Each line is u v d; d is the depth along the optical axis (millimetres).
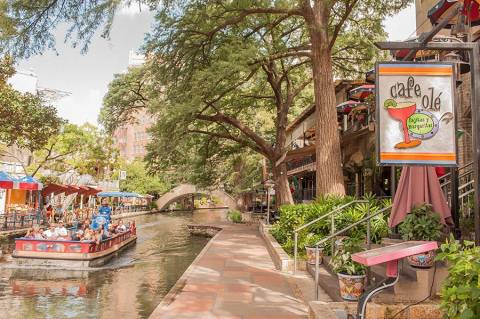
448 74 5883
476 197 5270
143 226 39062
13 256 15945
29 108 23125
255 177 44125
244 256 14055
